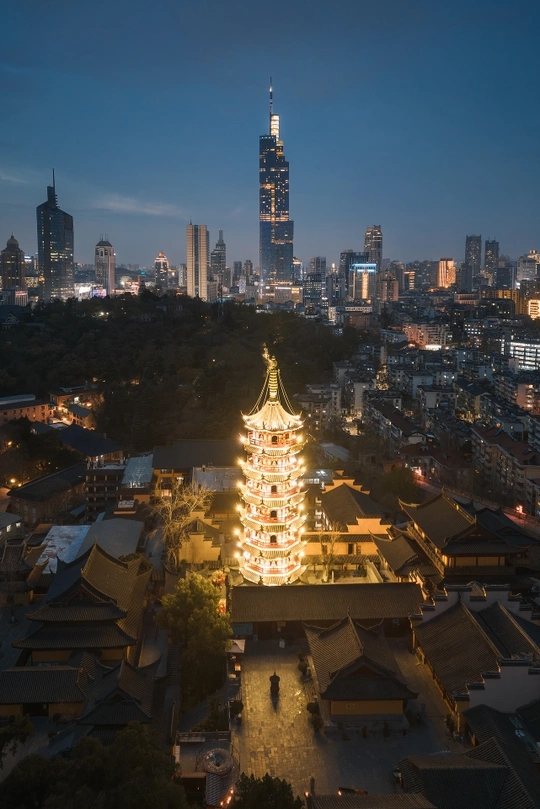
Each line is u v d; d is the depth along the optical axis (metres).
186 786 61.88
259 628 87.06
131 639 85.06
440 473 186.00
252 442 100.75
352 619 80.12
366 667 69.56
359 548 113.00
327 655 74.75
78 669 76.75
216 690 79.75
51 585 97.56
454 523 99.88
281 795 50.53
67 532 131.25
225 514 132.38
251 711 71.44
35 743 69.56
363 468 173.88
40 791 51.94
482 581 95.31
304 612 86.25
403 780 55.53
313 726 68.50
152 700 72.88
